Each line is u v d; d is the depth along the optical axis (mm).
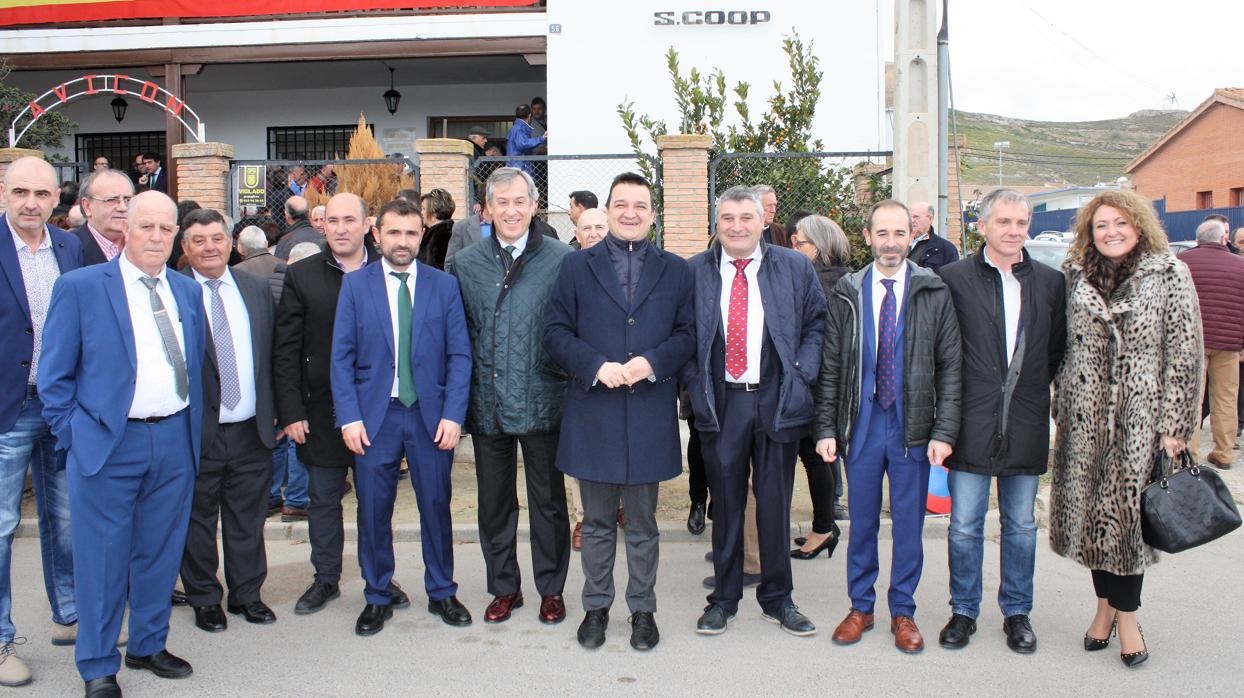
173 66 12742
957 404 4211
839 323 4418
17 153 10406
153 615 4062
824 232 5617
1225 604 4809
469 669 4125
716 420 4367
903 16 6633
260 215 9719
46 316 3811
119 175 4680
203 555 4613
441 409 4543
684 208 8961
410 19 12352
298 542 6137
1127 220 4051
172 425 3988
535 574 4719
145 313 3922
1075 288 4207
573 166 11859
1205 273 7418
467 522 6203
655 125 11258
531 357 4520
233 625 4684
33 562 5758
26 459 4195
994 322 4207
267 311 4781
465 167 9578
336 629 4617
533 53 12289
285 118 15031
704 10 11836
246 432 4672
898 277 4359
